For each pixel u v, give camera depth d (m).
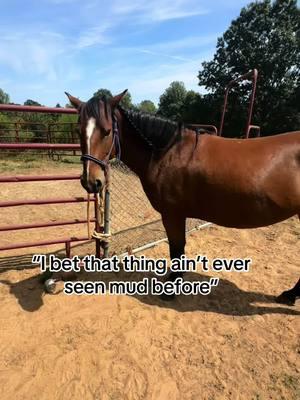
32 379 2.25
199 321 2.90
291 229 5.13
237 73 29.23
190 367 2.37
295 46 26.97
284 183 2.60
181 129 2.83
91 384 2.22
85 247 4.34
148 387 2.19
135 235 4.77
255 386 2.22
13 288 3.36
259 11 27.73
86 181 2.47
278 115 27.31
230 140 2.85
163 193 2.90
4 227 3.30
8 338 2.64
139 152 2.91
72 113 3.19
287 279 3.60
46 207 6.42
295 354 2.50
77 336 2.68
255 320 2.92
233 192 2.64
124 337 2.66
